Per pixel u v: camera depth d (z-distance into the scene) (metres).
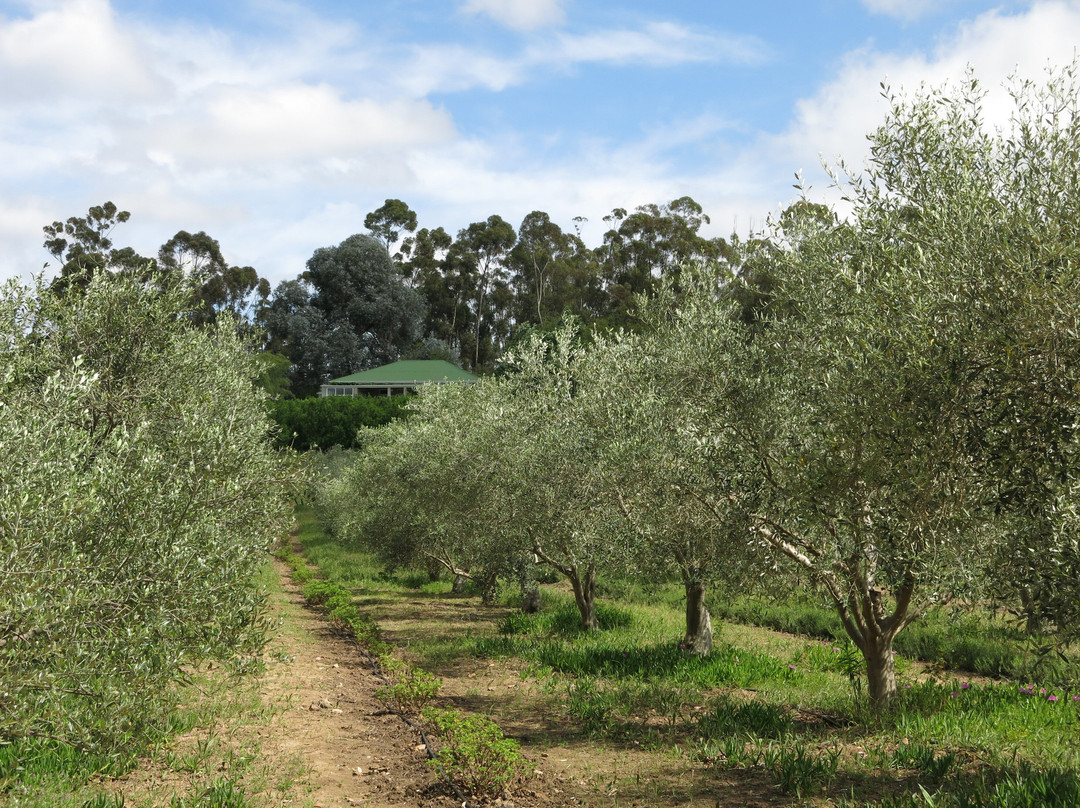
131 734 5.70
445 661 12.54
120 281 8.59
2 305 7.75
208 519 6.16
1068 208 5.03
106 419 7.70
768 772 6.38
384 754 7.16
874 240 6.30
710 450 7.52
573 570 14.38
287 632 14.78
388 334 79.50
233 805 5.25
